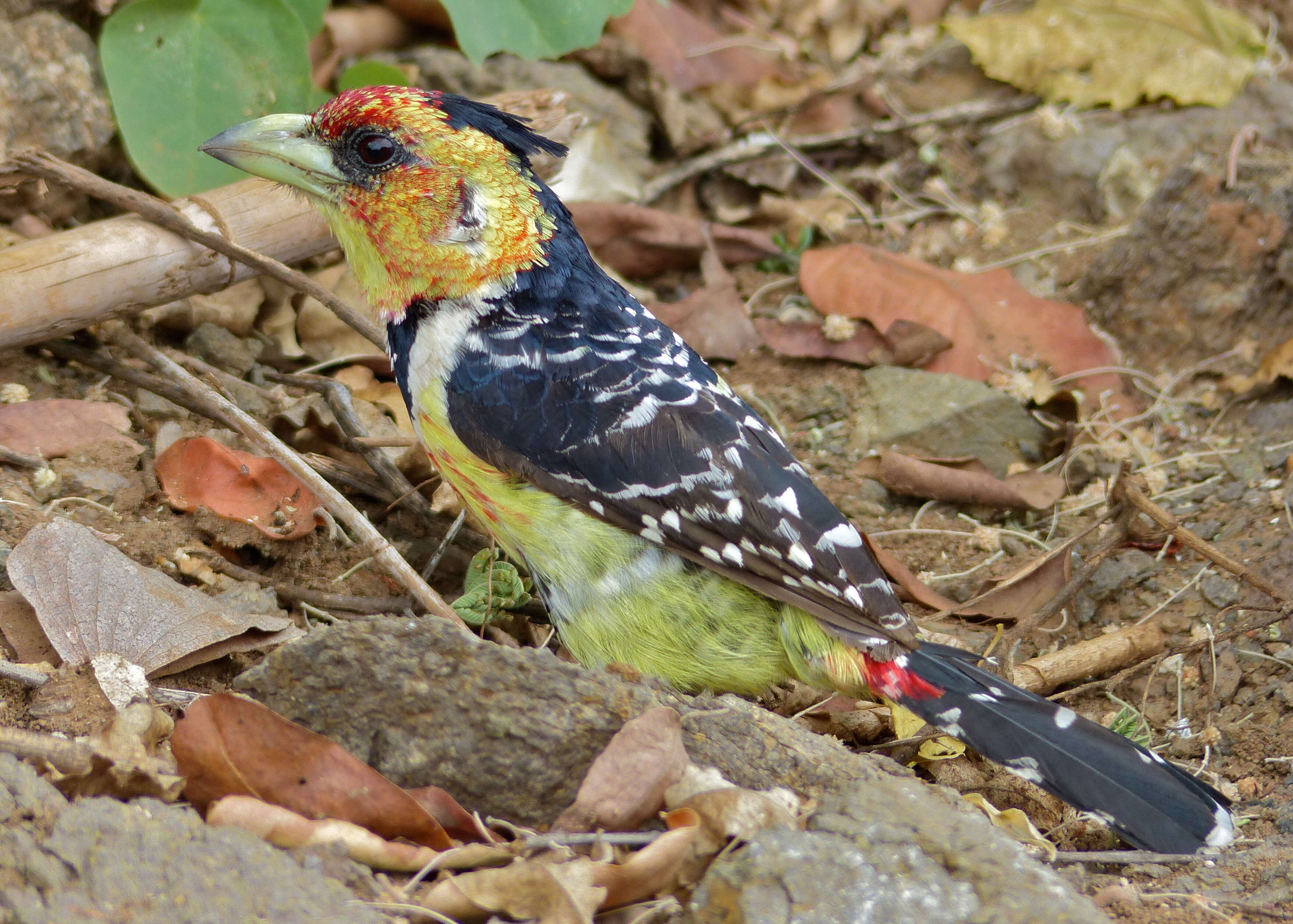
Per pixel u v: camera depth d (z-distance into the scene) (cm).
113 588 637
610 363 657
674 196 1205
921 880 467
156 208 788
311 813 497
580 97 1204
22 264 745
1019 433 966
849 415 994
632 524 639
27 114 888
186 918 418
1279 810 633
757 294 1115
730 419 659
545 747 525
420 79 1173
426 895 467
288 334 928
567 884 462
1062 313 1030
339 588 753
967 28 1319
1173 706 734
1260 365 991
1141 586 815
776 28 1393
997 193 1224
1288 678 721
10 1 895
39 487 725
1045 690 738
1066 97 1270
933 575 856
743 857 469
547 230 690
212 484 750
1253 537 823
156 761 519
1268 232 994
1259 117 1215
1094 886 559
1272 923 534
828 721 720
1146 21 1278
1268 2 1331
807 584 632
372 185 671
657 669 664
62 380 807
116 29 895
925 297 1038
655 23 1258
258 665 584
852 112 1297
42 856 430
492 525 677
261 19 930
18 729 557
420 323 684
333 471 804
